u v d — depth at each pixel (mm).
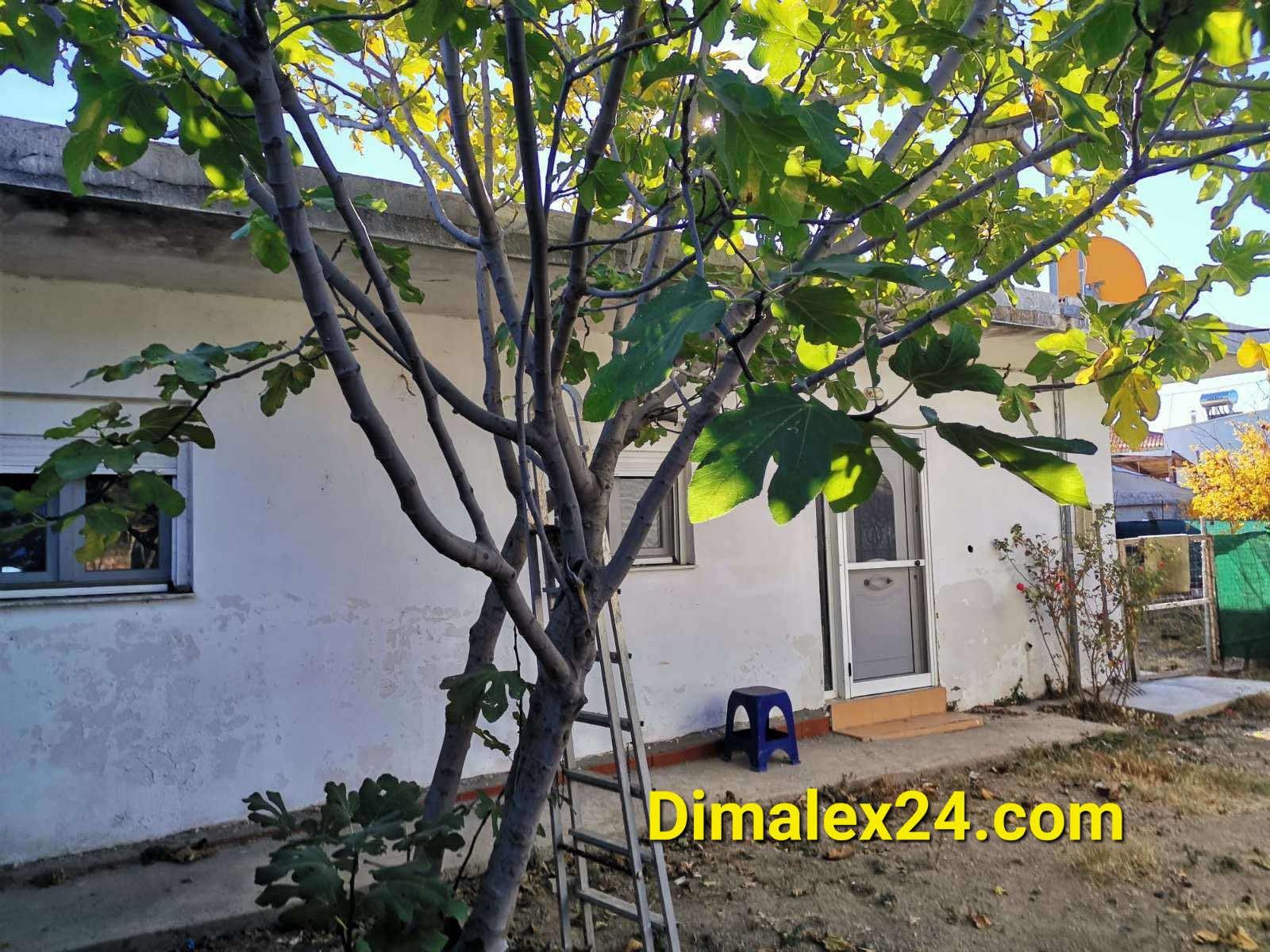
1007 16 3732
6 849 4688
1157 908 4621
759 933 4320
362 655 5703
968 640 8609
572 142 4172
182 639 5188
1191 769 6898
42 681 4832
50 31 2434
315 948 2945
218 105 2395
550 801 4043
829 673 7863
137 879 4660
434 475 5988
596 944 4176
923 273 1746
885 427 1732
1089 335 3863
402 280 3193
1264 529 15672
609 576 2852
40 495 2582
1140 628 11180
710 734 6945
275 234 2760
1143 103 3139
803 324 1774
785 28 3260
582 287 2621
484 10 2500
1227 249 3516
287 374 3273
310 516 5598
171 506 2713
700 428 2857
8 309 4879
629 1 2572
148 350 2441
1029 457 1697
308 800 5484
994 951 4164
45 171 3908
